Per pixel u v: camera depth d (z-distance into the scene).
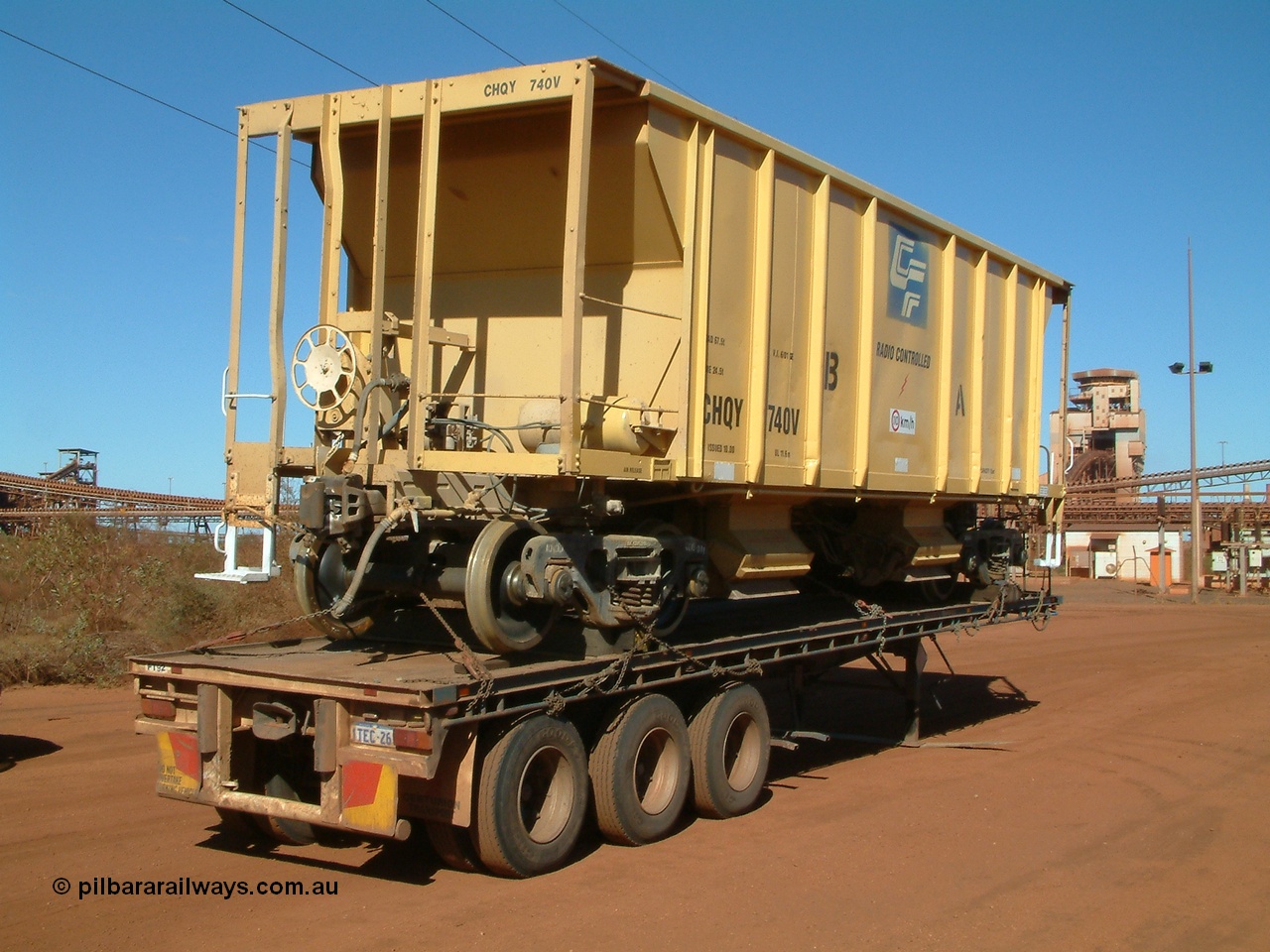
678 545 7.72
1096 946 5.47
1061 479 13.64
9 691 12.55
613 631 7.26
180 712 6.62
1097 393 62.91
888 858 6.89
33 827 7.28
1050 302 13.38
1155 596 35.38
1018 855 7.01
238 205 7.45
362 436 6.94
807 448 8.78
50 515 27.19
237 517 7.33
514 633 6.54
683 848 7.08
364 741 5.88
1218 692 14.35
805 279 8.77
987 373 11.78
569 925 5.56
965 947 5.39
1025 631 22.95
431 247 6.91
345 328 7.29
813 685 11.17
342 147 7.98
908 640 10.63
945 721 12.38
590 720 7.10
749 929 5.55
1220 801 8.52
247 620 15.90
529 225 7.84
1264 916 5.96
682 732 7.50
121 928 5.47
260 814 6.39
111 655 13.81
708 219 7.59
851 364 9.40
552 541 6.56
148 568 17.81
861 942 5.41
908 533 10.70
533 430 7.19
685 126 7.44
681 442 7.39
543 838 6.41
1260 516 41.22
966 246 11.29
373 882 6.28
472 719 5.88
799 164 8.57
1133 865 6.84
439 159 7.12
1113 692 14.43
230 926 5.50
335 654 7.04
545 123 7.33
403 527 6.94
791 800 8.52
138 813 7.66
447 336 7.88
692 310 7.47
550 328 7.96
